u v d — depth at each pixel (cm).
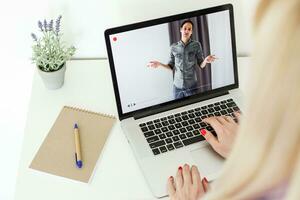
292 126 40
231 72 108
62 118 104
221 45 105
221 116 103
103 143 98
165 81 104
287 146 41
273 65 40
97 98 110
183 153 96
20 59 119
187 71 104
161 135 99
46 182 92
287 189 44
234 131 98
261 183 45
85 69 117
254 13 42
